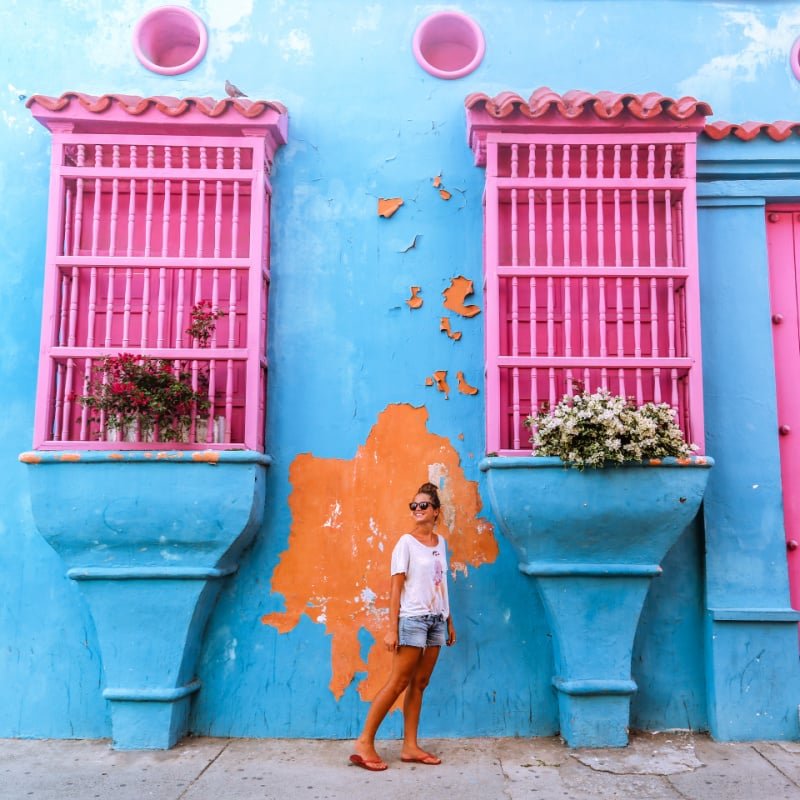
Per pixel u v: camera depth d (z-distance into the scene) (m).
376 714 4.25
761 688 4.58
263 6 5.27
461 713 4.68
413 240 5.06
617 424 4.20
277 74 5.21
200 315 4.54
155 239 4.84
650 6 5.29
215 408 4.71
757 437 4.82
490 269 4.63
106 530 4.46
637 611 4.51
